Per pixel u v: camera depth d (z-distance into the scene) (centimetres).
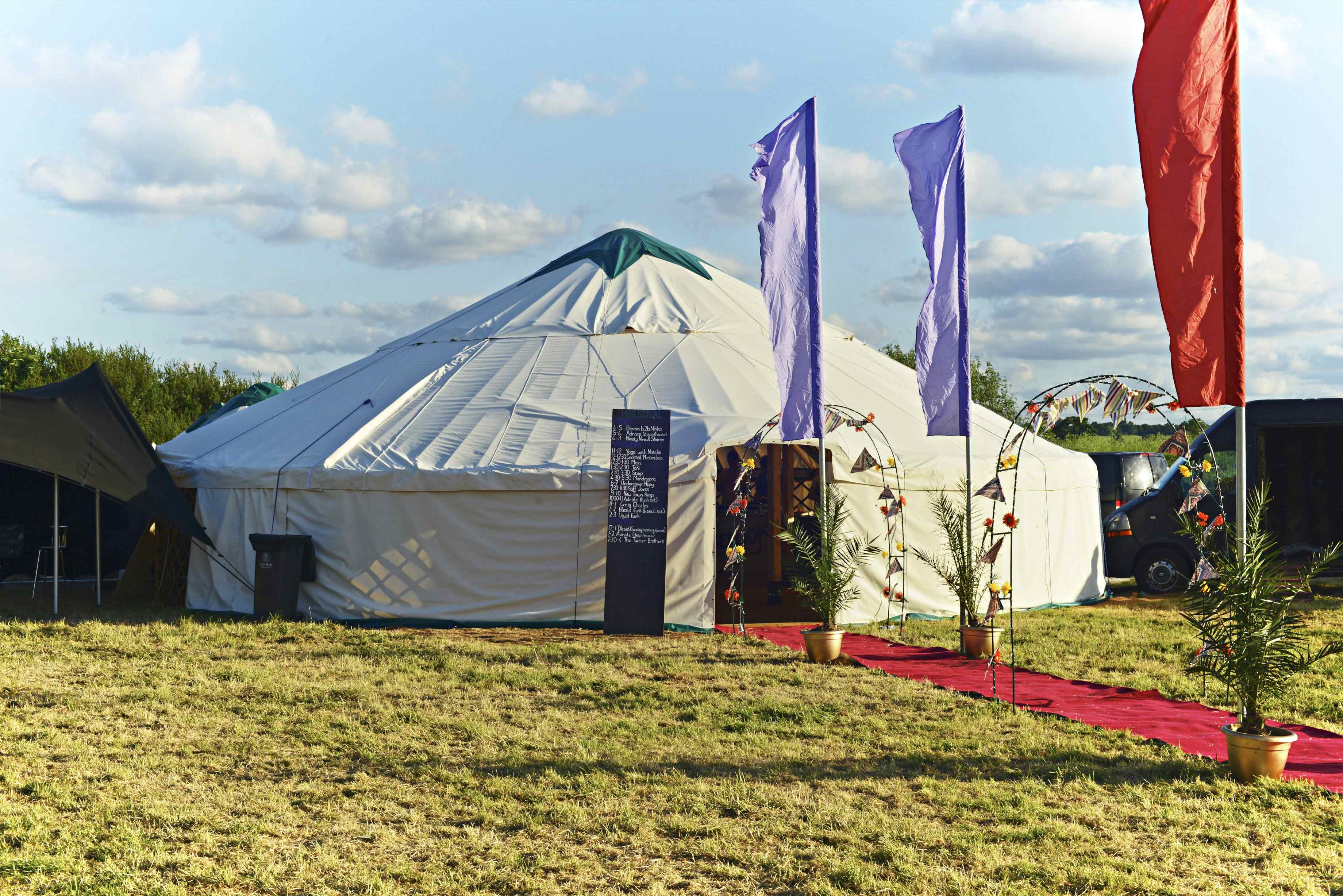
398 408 1473
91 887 482
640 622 1223
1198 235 748
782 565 1681
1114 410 834
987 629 1100
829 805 604
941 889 488
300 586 1337
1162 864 522
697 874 510
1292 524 1664
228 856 526
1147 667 1035
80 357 3547
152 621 1297
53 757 688
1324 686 941
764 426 1274
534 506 1286
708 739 755
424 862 525
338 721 794
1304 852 535
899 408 1537
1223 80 747
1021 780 661
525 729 782
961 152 1139
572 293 1744
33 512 1698
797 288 1140
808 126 1148
